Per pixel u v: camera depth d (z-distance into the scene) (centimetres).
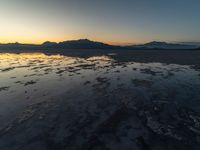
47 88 1421
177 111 952
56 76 1919
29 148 637
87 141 678
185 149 628
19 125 802
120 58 4391
